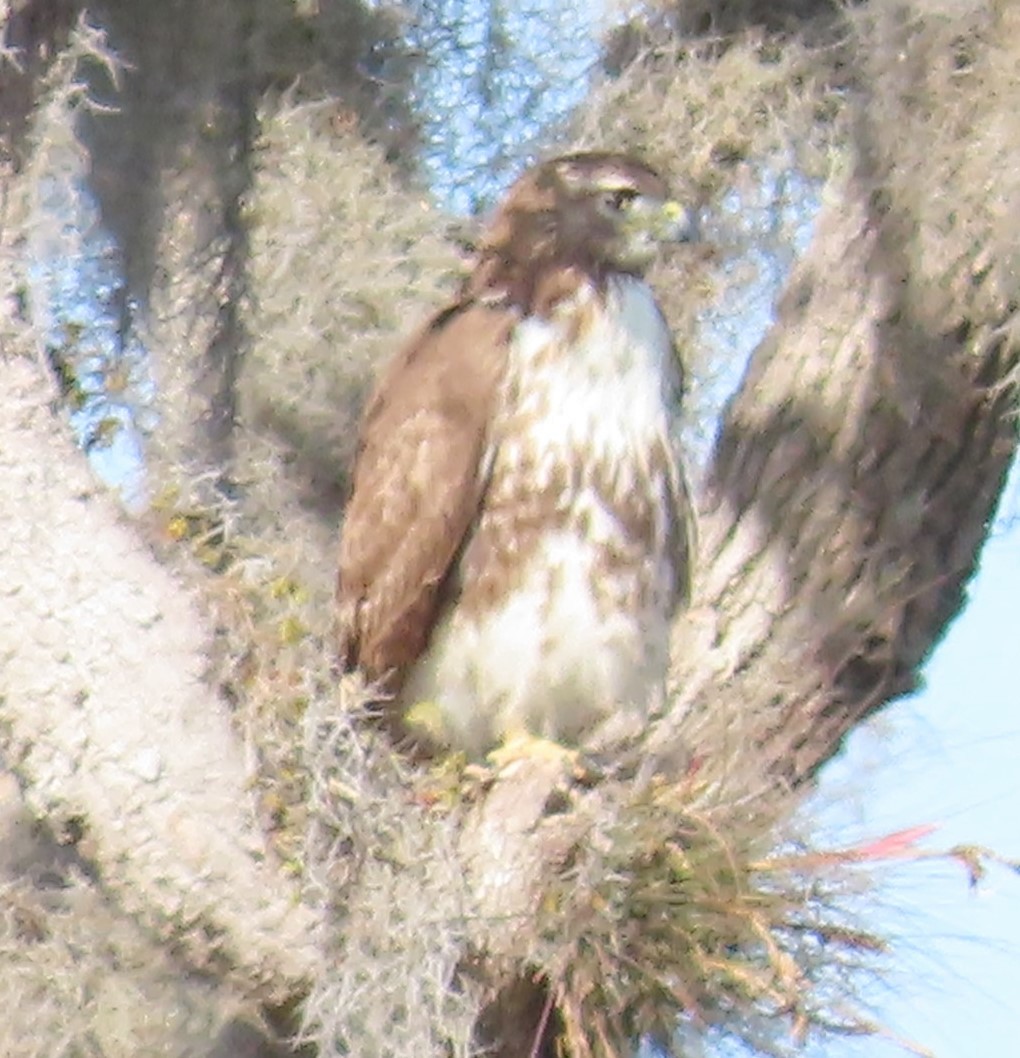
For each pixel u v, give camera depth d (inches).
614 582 417.7
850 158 422.3
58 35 359.9
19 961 338.6
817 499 402.3
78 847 315.6
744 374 424.2
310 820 315.3
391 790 329.7
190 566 321.7
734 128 472.1
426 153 484.7
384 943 316.8
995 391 395.2
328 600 436.5
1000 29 408.2
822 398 406.6
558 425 419.5
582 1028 333.1
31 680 309.3
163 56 450.9
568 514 418.3
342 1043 321.4
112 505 316.5
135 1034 333.4
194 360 441.4
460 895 323.3
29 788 311.6
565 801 347.9
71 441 317.1
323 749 319.3
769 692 391.5
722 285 470.3
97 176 438.9
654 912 337.7
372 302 461.1
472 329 430.9
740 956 347.3
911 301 404.2
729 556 407.2
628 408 422.9
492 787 353.1
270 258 454.9
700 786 347.6
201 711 311.3
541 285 430.3
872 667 398.3
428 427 423.5
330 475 454.6
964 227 402.6
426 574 419.8
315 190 461.1
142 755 308.7
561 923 330.6
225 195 450.6
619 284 432.5
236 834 310.7
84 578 311.0
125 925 338.0
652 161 473.7
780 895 341.1
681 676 404.2
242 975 315.3
